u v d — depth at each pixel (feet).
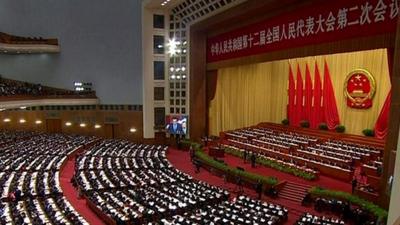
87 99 116.16
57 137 106.63
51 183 59.41
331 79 94.12
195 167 84.07
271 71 110.52
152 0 98.27
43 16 120.47
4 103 85.81
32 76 122.62
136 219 45.60
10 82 120.16
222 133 103.65
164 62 111.65
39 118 121.80
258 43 81.15
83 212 52.19
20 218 42.06
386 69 81.51
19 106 93.30
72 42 120.26
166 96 112.57
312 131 95.86
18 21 121.29
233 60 91.66
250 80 114.73
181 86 110.11
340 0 59.62
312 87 99.09
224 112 113.19
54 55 121.39
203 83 106.63
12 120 122.31
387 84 81.35
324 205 54.54
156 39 110.01
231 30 90.68
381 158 66.90
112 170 72.18
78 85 120.37
